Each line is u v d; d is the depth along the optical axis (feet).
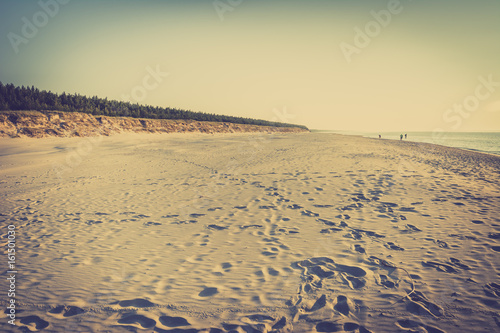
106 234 18.98
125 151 84.33
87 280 12.44
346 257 13.60
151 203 27.48
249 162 54.70
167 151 83.66
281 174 39.65
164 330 8.75
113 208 26.07
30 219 23.26
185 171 47.73
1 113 128.06
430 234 16.25
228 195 29.17
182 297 10.74
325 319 8.95
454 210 20.99
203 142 121.29
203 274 12.66
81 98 188.24
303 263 13.15
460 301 9.59
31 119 134.00
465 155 75.87
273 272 12.43
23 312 10.02
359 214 20.85
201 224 20.43
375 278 11.43
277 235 17.30
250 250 15.17
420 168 43.57
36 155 74.95
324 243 15.56
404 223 18.44
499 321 8.48
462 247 14.21
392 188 29.17
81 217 23.44
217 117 303.68
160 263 14.07
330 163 48.49
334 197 26.16
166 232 18.99
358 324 8.65
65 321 9.46
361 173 38.32
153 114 223.51
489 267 11.98
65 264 14.24
